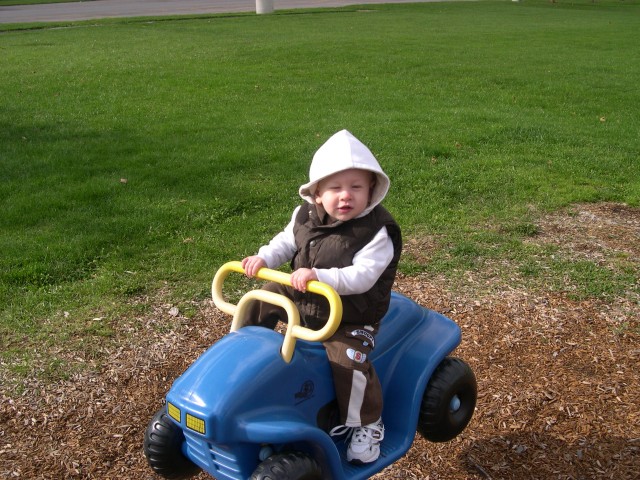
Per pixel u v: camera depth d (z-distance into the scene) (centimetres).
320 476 146
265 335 154
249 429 139
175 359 248
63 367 240
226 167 455
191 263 317
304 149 500
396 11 1644
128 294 290
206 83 738
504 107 664
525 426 214
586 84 784
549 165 479
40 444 206
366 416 157
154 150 493
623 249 342
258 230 355
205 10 1672
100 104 642
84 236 340
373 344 161
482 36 1175
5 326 264
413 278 308
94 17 1510
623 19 1554
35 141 513
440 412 179
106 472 196
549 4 1938
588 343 258
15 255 319
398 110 639
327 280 151
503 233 358
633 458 200
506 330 266
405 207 391
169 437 160
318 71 818
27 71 805
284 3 1888
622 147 534
